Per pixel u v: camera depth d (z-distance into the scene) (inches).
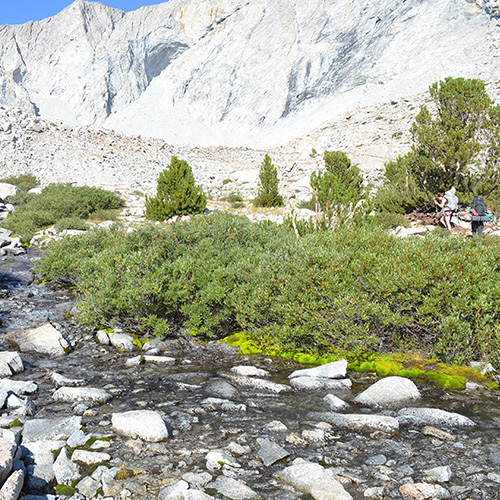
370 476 142.6
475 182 707.4
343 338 257.1
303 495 132.3
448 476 140.8
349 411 195.2
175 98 5319.9
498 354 229.5
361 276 269.6
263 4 5408.5
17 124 1627.7
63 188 944.9
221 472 143.6
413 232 606.5
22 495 128.4
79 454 148.7
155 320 299.9
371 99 3533.5
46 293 425.7
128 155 1708.9
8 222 742.5
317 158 1734.7
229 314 296.8
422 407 198.4
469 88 657.6
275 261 298.0
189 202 818.2
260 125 4544.8
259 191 1030.4
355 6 4498.0
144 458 150.8
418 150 729.6
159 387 221.6
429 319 242.2
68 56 5851.4
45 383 224.4
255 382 226.7
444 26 3641.7
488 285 240.5
